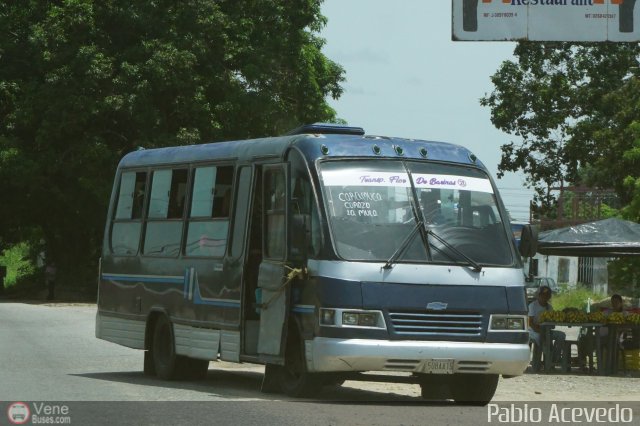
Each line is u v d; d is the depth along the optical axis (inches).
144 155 1142.3
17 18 2910.9
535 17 1418.6
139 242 1110.4
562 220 3681.1
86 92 2743.6
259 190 932.0
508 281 859.4
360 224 845.8
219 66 2893.7
